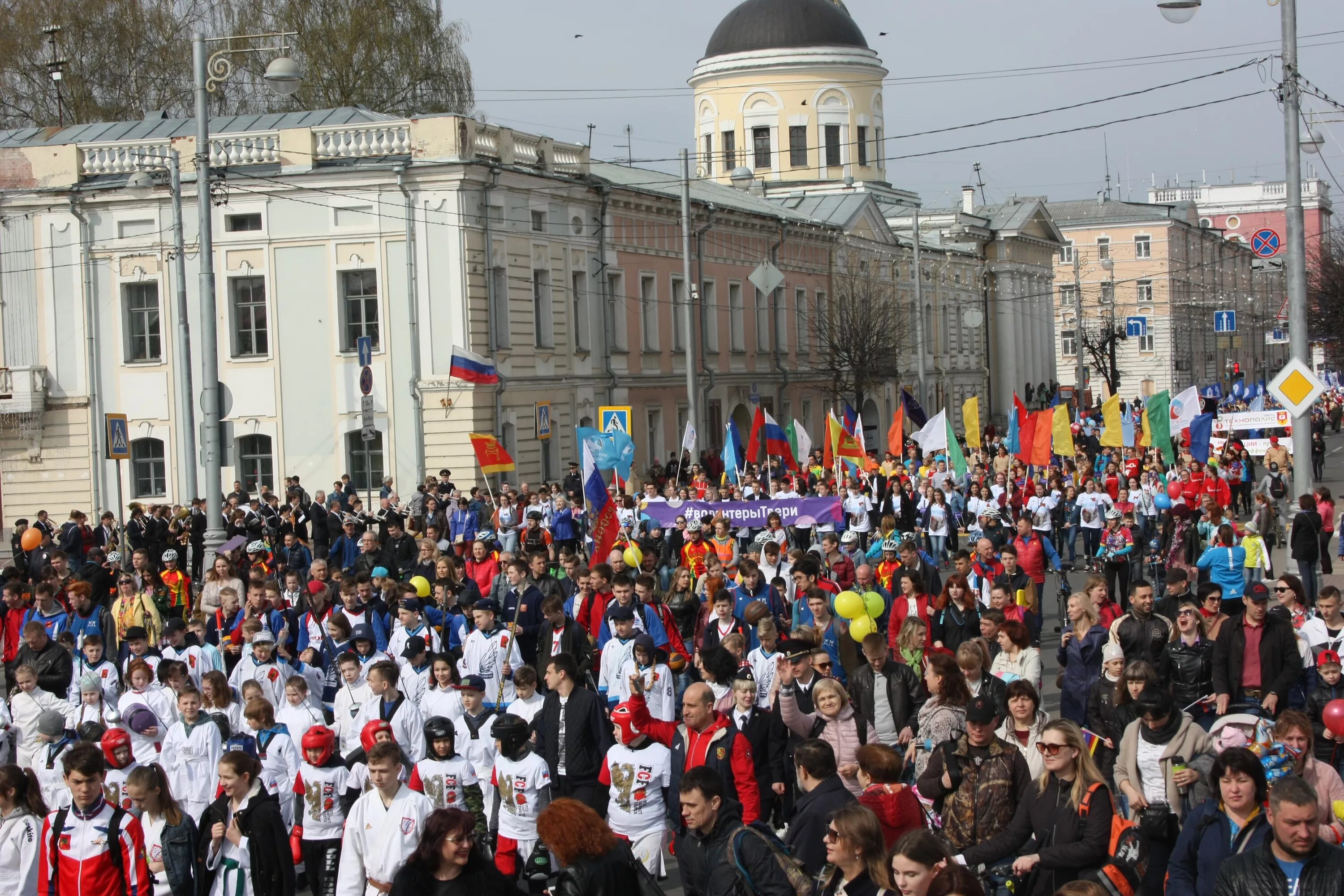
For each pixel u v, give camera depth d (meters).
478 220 45.69
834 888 9.44
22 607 22.97
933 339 91.12
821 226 72.75
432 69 64.06
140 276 46.84
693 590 22.67
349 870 11.82
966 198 109.25
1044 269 113.06
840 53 88.50
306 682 15.66
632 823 12.69
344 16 63.06
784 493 37.88
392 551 29.09
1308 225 167.12
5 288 47.69
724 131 90.00
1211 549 22.78
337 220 45.84
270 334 46.50
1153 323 137.50
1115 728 14.02
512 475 47.22
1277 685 15.05
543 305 50.31
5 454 48.06
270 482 46.97
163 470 47.47
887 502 40.34
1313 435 58.00
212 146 46.31
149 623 22.77
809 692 14.13
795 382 70.25
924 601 18.53
